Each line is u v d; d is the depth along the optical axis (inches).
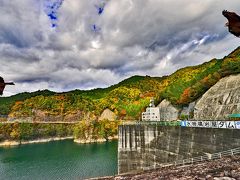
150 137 2340.1
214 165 795.4
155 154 2240.4
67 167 3398.1
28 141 7377.0
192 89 3821.4
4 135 7062.0
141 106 7313.0
